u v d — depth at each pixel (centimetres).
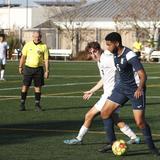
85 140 2634
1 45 6391
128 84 2258
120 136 2733
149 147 2298
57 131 2898
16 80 6338
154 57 11331
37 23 16388
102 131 2878
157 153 2292
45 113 3628
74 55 12156
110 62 2433
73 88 5391
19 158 2247
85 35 12538
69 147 2477
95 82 6112
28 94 4784
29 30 12388
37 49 3762
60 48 12862
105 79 2458
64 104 4119
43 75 3803
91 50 2492
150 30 12044
